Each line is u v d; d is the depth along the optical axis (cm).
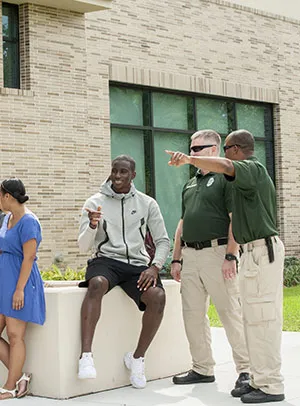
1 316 694
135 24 1764
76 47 1573
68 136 1557
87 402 660
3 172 1453
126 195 723
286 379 742
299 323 1177
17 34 1514
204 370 738
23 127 1485
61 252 1534
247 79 2036
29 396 687
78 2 1513
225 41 1978
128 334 734
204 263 710
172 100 1873
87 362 668
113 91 1742
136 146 1791
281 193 2133
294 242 2155
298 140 2183
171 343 781
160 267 716
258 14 2075
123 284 723
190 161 609
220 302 711
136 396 683
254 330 645
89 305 684
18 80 1513
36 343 691
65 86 1554
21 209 690
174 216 1862
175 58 1853
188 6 1886
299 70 2195
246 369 705
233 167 623
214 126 1975
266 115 2133
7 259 684
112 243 716
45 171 1517
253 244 644
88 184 1590
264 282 639
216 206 708
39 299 682
